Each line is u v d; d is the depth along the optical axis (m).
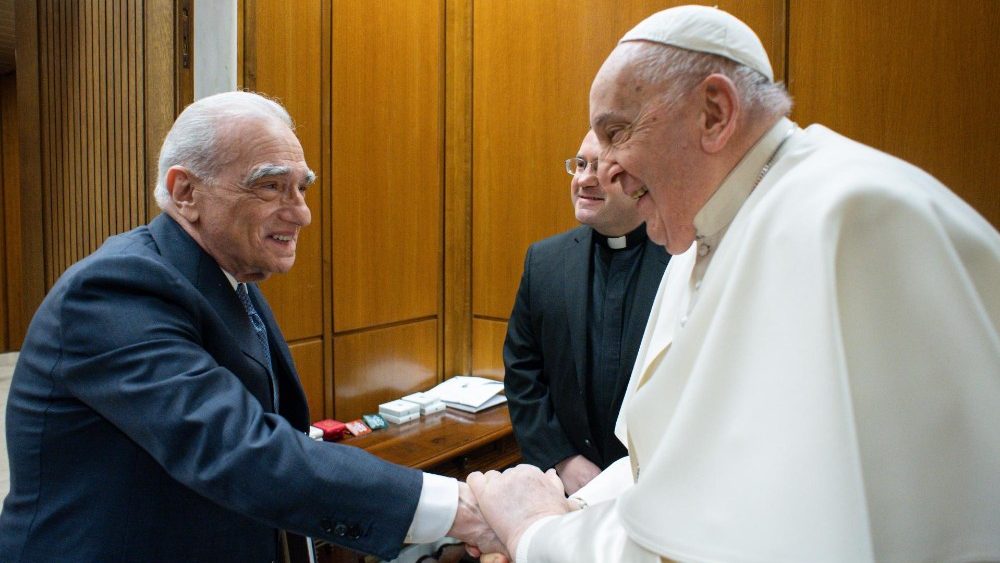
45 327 1.07
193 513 1.13
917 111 2.39
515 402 2.14
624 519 0.80
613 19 3.07
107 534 1.07
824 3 2.56
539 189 3.35
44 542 1.06
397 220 3.35
